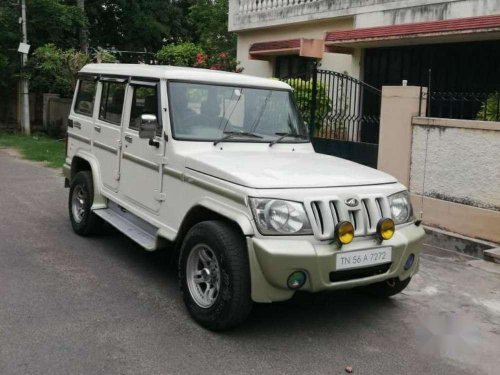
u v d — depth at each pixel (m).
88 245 6.47
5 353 3.85
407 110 7.71
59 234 6.90
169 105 5.09
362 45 11.00
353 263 4.15
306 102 9.92
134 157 5.59
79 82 7.32
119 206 6.09
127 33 24.55
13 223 7.37
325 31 12.58
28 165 12.68
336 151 9.23
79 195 6.90
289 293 4.08
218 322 4.21
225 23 20.41
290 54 13.40
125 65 6.32
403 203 4.62
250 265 4.02
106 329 4.29
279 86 5.81
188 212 4.66
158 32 24.23
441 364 4.04
